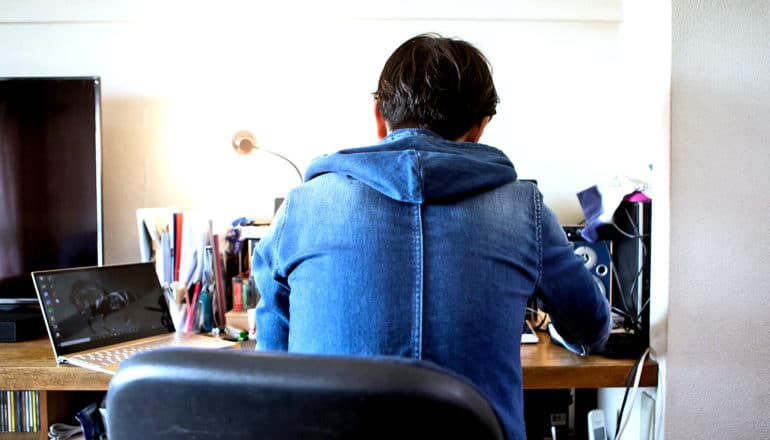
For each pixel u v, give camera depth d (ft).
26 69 5.77
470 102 2.59
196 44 5.78
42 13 5.63
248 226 5.40
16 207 5.24
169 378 1.60
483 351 2.17
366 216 2.27
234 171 5.84
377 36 5.77
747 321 3.87
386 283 2.18
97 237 5.21
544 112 5.80
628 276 4.52
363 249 2.22
